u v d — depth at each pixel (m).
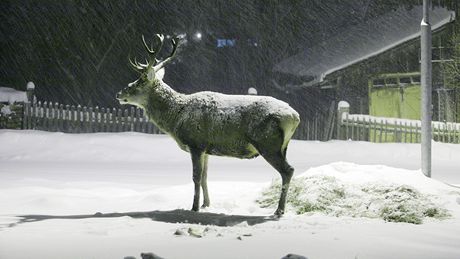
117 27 35.41
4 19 34.88
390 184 9.26
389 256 6.05
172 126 9.16
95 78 35.72
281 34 40.47
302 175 10.16
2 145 21.56
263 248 6.35
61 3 34.69
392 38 32.44
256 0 40.25
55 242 6.61
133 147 22.11
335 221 8.16
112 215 8.66
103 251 6.15
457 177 15.72
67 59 35.41
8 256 5.91
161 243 6.59
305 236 7.06
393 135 27.06
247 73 40.62
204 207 9.41
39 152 21.11
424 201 8.80
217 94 9.12
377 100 32.53
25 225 7.77
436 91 32.25
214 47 40.03
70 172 15.84
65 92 35.72
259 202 9.76
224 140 8.87
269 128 8.55
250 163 20.66
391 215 8.34
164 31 36.84
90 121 24.95
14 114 24.89
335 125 30.44
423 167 11.81
